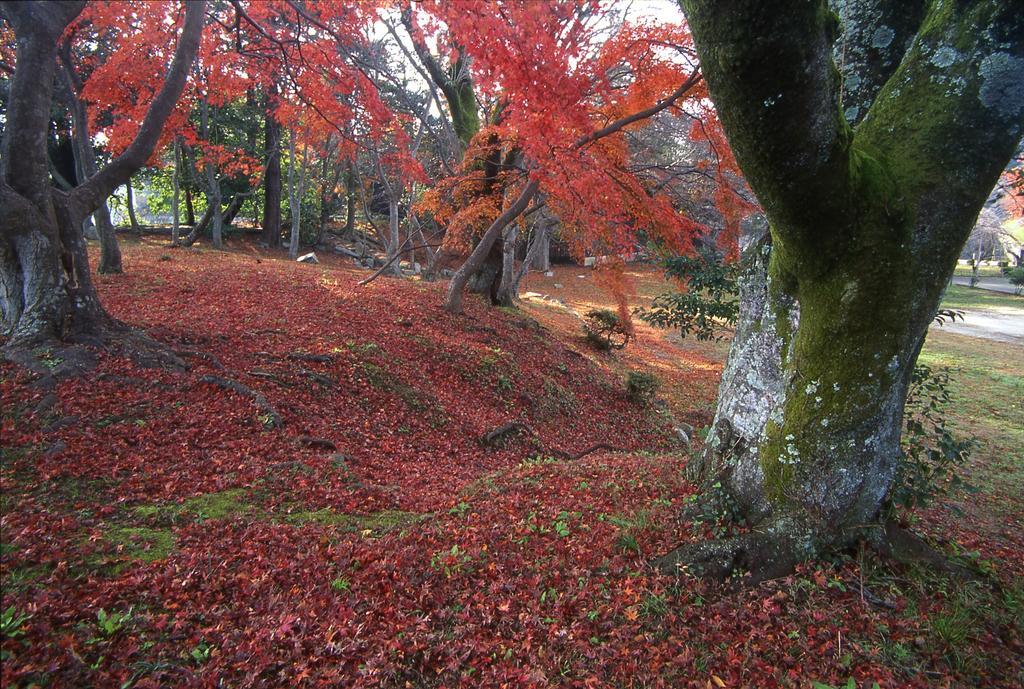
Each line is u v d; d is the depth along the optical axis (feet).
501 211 54.90
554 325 68.80
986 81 11.57
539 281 120.26
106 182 27.22
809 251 12.64
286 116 40.78
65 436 19.92
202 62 36.47
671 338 80.33
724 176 38.99
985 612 12.70
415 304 50.75
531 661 10.98
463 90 58.34
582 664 10.92
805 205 11.46
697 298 31.83
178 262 59.52
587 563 14.10
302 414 26.78
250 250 92.02
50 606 10.93
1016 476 31.09
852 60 15.01
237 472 20.01
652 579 13.26
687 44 32.65
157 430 21.71
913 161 12.10
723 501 15.35
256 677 10.00
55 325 24.85
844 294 12.65
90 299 26.32
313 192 109.91
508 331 52.90
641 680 10.64
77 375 23.45
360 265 98.17
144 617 11.16
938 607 12.77
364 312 45.47
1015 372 61.05
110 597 11.76
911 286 12.36
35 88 23.88
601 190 36.14
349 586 13.15
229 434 22.85
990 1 11.51
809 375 13.80
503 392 40.68
